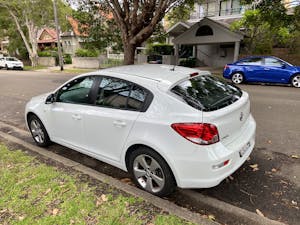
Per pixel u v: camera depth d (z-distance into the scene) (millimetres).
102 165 3881
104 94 3262
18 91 10867
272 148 4277
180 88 2824
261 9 12781
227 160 2578
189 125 2484
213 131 2488
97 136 3342
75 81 3643
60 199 2842
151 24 10852
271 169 3580
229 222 2566
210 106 2641
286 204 2828
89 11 14414
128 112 2945
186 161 2555
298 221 2564
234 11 22641
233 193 3059
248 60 11695
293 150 4184
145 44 26625
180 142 2545
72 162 3760
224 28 16891
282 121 5770
